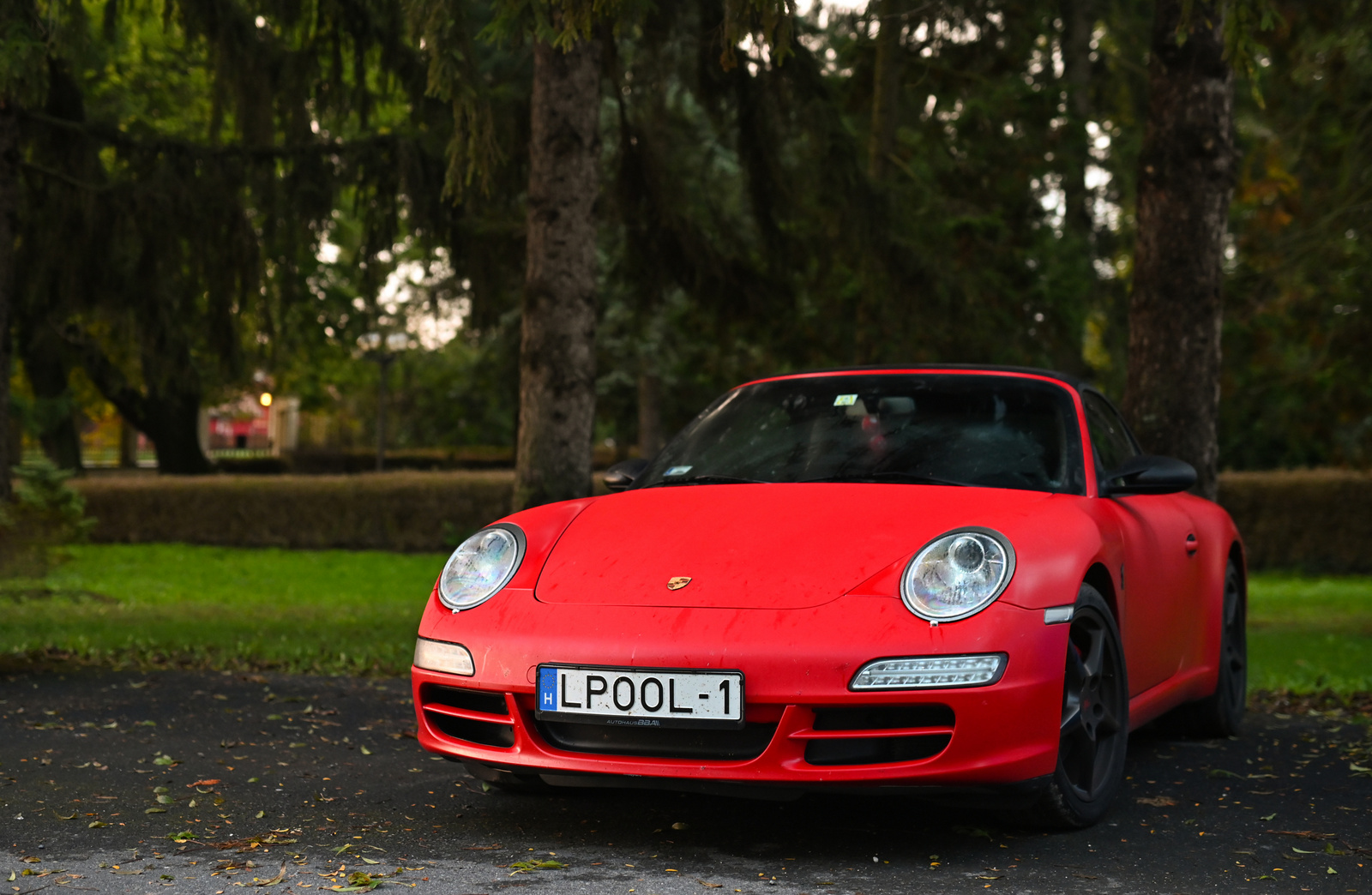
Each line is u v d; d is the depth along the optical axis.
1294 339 13.64
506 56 9.97
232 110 10.24
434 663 3.58
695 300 10.46
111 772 4.40
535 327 7.79
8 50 6.64
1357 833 3.62
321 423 56.91
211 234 9.87
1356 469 13.22
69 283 9.77
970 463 4.08
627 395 31.42
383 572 16.72
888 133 12.77
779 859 3.28
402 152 9.66
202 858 3.30
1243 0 4.93
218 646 8.30
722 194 18.19
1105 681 3.78
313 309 23.14
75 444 26.94
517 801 3.98
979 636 3.16
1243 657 5.61
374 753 4.85
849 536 3.50
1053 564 3.42
